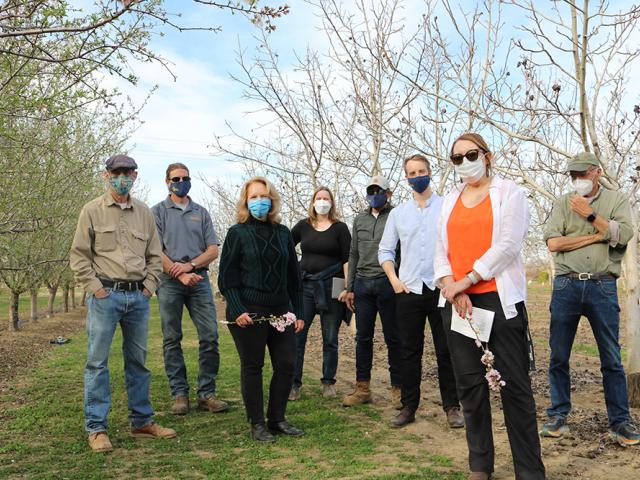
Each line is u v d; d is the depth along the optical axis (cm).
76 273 421
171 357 541
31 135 835
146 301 453
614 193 429
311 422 495
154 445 435
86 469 380
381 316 548
